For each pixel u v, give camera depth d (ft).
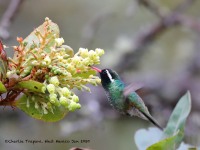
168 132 16.71
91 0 42.32
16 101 15.81
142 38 38.58
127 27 42.37
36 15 40.55
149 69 40.70
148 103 33.78
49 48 15.62
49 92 14.78
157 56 41.45
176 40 42.34
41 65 14.94
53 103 14.97
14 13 26.58
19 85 15.19
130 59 38.58
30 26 39.86
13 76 15.07
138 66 39.06
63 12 41.57
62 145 34.73
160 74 37.19
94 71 16.34
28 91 15.57
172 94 35.12
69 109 14.74
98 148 36.04
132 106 22.70
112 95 22.63
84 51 15.56
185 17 37.24
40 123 34.09
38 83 14.84
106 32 42.06
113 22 42.27
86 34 34.58
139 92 23.08
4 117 33.86
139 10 42.50
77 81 15.40
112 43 41.68
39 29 15.90
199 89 36.06
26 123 34.04
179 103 16.88
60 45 15.28
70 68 15.11
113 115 33.71
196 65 39.19
